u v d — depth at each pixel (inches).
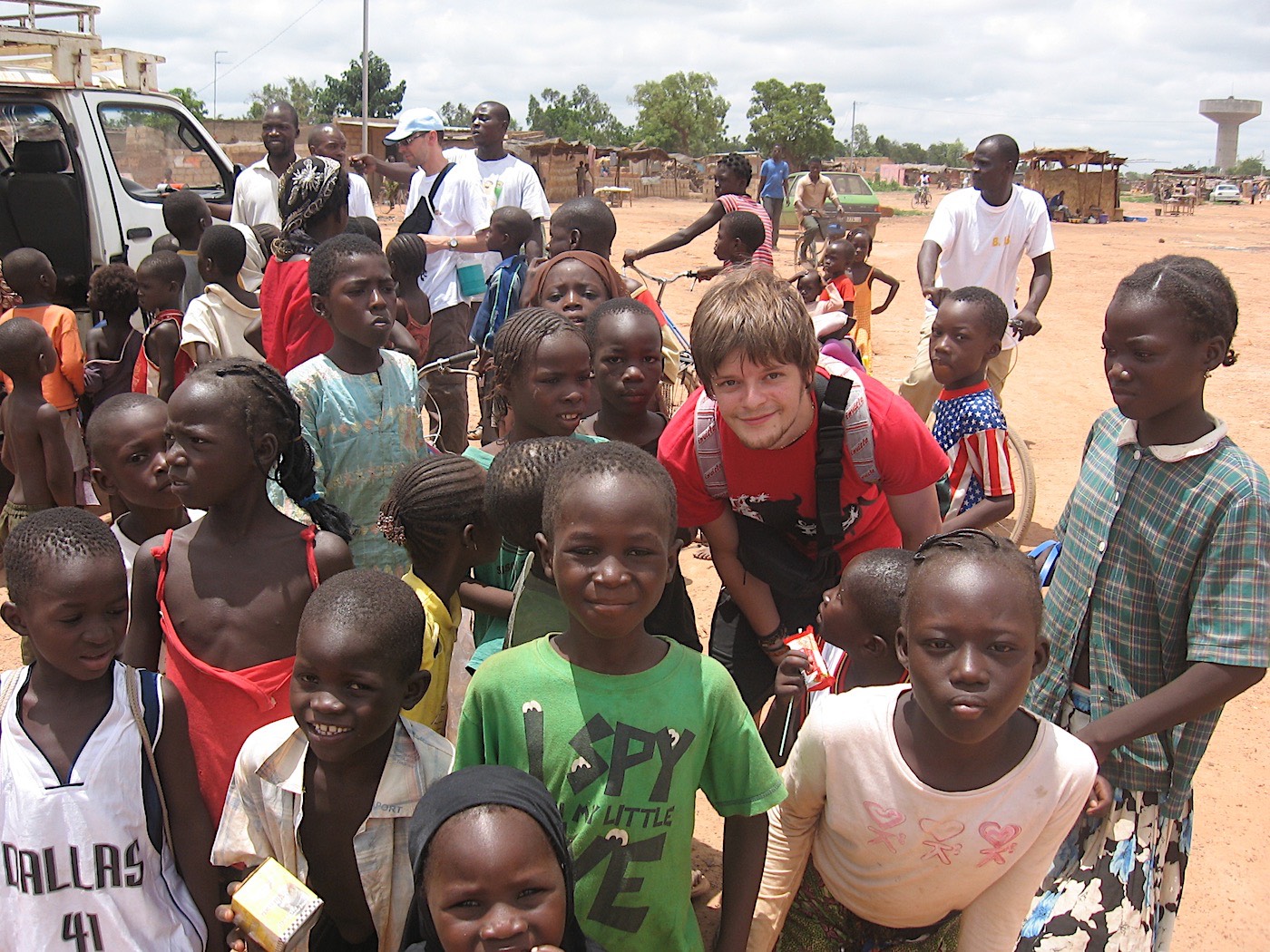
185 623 107.7
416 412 156.4
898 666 113.4
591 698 89.7
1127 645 106.7
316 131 338.6
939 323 189.2
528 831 73.7
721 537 129.5
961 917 100.7
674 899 93.0
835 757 94.8
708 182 2444.6
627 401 146.8
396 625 91.2
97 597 91.3
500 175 314.2
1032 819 91.0
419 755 95.0
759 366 107.3
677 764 89.9
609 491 85.7
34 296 251.4
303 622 91.3
